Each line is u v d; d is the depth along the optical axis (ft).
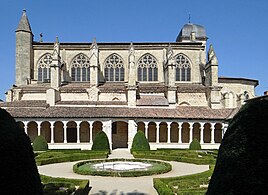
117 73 212.23
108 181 71.56
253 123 31.07
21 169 31.94
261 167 29.09
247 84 216.95
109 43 210.79
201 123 170.60
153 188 63.46
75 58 211.41
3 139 31.71
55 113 167.22
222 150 33.01
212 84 189.16
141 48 211.82
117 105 182.19
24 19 204.33
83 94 191.01
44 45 208.74
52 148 161.58
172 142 178.81
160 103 183.01
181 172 86.33
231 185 30.07
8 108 171.32
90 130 166.50
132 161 110.32
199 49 212.23
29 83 202.18
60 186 64.59
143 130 183.01
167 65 190.49
